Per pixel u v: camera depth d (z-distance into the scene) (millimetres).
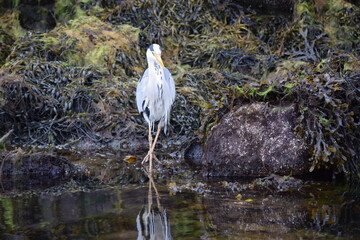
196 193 7836
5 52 15828
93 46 15070
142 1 17031
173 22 16734
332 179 8773
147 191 8023
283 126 8938
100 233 5785
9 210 6902
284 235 5609
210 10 17828
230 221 6199
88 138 12688
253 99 9352
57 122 12891
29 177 9297
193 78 14617
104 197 7625
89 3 17500
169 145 12641
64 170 9758
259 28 17578
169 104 11453
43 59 14328
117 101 13375
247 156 9094
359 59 12172
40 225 6148
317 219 6207
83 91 13406
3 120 12867
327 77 9320
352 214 6402
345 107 8961
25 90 13148
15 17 17156
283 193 7746
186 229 5898
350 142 8969
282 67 14273
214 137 9406
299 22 16516
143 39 16281
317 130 8836
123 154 11594
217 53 15758
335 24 16703
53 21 17844
